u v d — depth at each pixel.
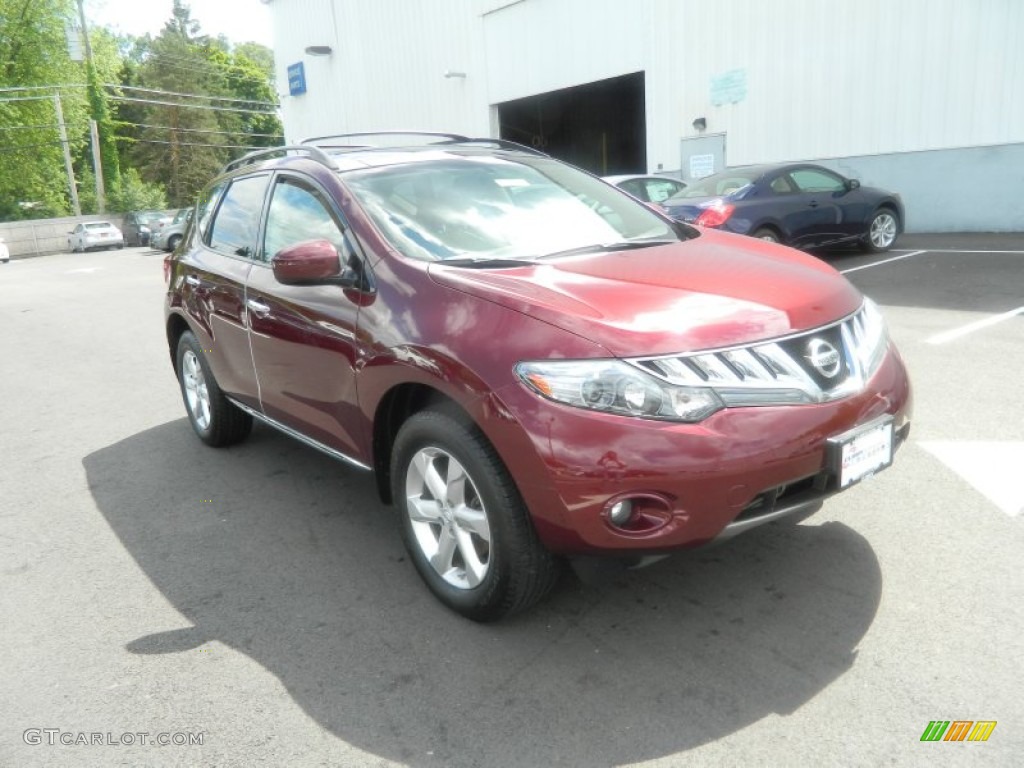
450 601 3.07
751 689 2.54
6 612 3.38
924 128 13.19
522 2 19.30
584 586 3.22
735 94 15.47
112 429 5.98
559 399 2.52
